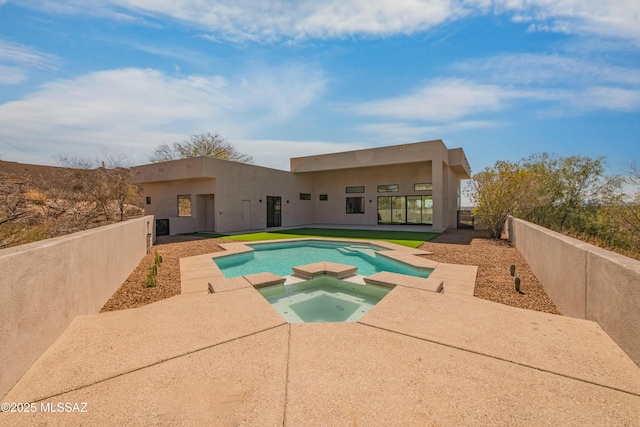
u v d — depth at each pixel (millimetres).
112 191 13680
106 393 2117
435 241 11438
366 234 14047
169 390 2152
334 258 9398
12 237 6383
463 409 1940
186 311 3760
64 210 9859
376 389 2162
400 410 1938
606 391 2105
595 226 11289
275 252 10367
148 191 17797
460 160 16844
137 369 2430
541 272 5426
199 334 3094
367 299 5516
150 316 3588
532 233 6473
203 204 16031
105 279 4602
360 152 17141
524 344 2816
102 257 4465
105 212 13070
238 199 15672
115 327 3260
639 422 1815
